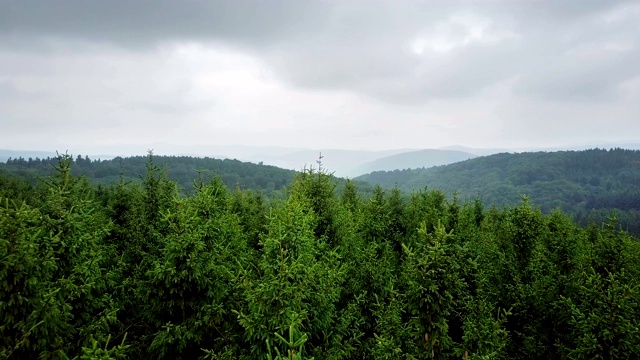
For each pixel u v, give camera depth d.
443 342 9.87
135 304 13.47
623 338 9.57
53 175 13.09
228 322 11.82
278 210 12.50
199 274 11.05
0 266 7.72
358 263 16.14
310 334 10.66
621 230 13.08
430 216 21.36
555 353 12.67
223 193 20.12
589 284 11.20
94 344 7.41
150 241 16.88
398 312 11.34
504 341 10.70
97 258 11.06
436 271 9.66
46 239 9.14
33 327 7.88
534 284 13.94
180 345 10.89
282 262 9.64
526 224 16.05
